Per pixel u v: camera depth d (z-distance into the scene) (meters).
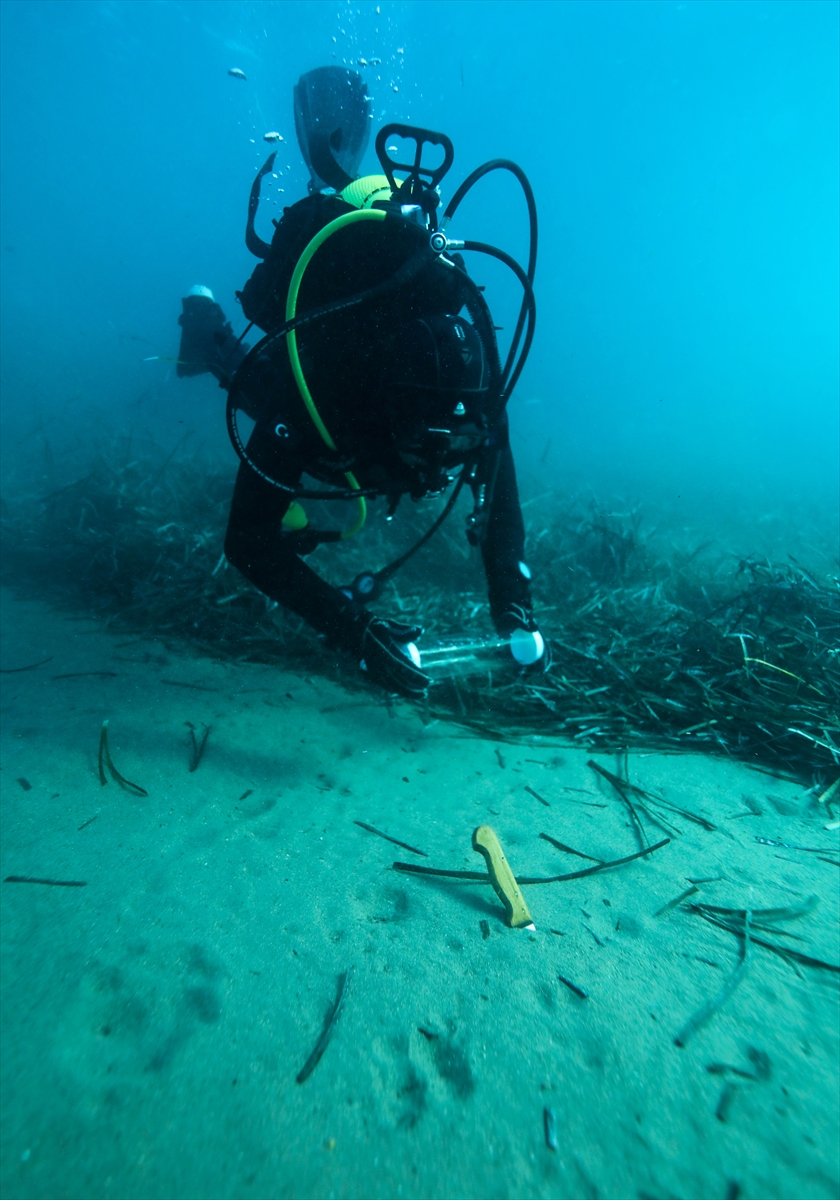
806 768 2.11
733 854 1.67
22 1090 0.93
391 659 1.93
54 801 1.69
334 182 2.25
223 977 1.19
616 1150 0.91
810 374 35.97
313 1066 1.02
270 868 1.53
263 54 31.44
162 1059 1.01
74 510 4.59
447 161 1.86
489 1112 0.96
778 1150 0.92
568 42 33.50
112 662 2.65
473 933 1.36
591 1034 1.11
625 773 2.06
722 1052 1.08
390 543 4.39
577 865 1.61
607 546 4.50
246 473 1.86
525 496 6.41
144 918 1.32
